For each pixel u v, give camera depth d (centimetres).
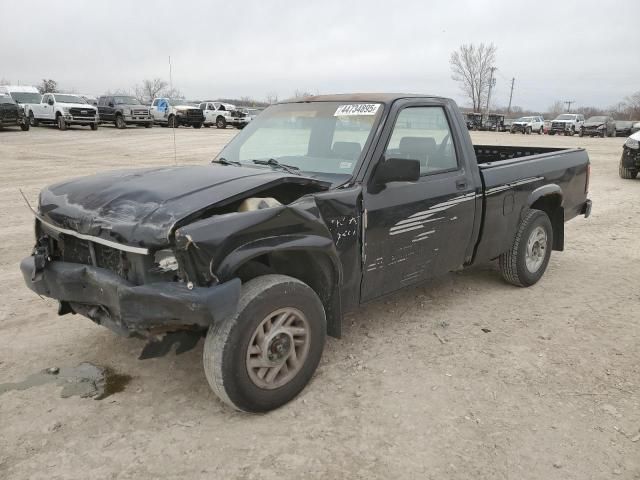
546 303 512
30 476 271
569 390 355
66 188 353
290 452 292
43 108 3128
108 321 318
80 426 313
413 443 299
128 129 3397
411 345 418
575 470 278
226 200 301
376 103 403
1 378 365
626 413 329
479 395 348
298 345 336
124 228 289
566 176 586
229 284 283
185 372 375
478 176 465
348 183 365
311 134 416
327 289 356
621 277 595
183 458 286
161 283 286
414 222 404
